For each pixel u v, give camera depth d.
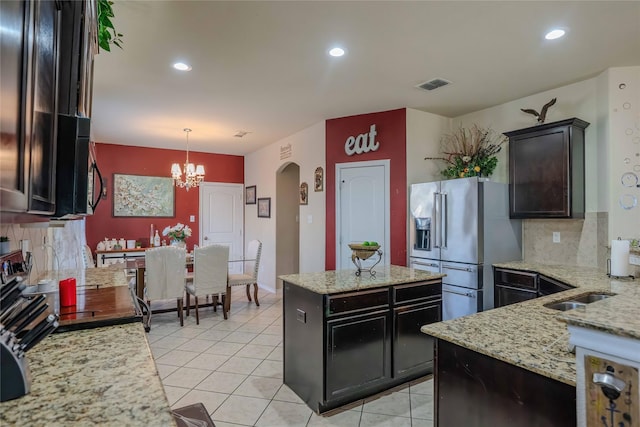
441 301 2.93
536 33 2.58
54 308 1.70
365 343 2.54
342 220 4.67
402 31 2.56
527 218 3.68
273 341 3.79
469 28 2.52
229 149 6.95
